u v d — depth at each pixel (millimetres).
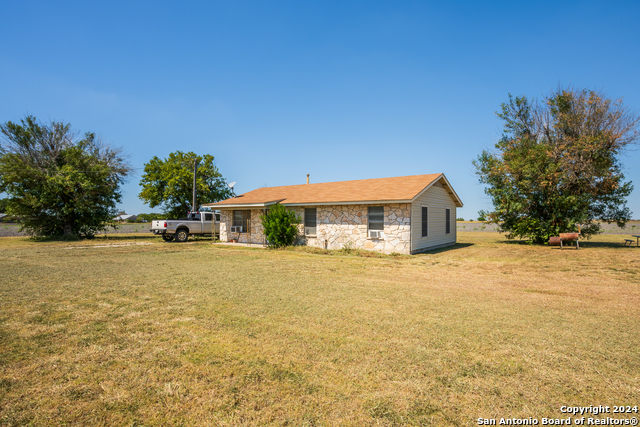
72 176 23438
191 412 2752
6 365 3557
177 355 3807
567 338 4285
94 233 26859
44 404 2852
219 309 5633
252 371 3428
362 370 3441
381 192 15766
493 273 9352
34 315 5289
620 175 17453
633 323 4867
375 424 2582
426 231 16438
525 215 19500
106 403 2873
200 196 36719
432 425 2576
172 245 18969
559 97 19422
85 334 4457
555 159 18172
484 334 4430
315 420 2637
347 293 6828
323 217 16953
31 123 24719
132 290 7094
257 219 19828
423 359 3688
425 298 6395
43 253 14562
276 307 5754
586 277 8633
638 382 3207
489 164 20859
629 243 18250
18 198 23031
